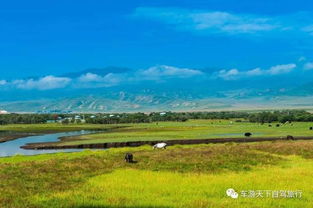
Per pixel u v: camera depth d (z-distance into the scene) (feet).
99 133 548.72
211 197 93.25
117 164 143.23
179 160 149.18
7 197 91.81
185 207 82.69
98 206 83.56
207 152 173.17
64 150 344.28
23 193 96.48
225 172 126.21
